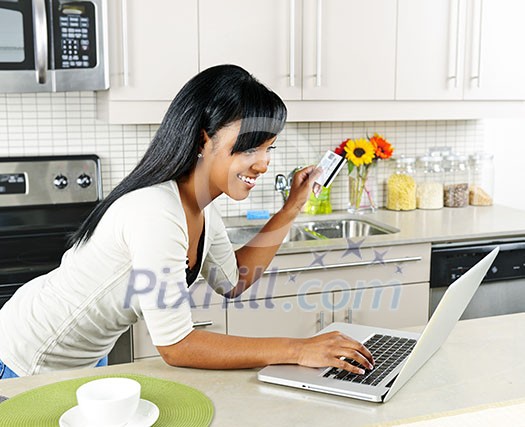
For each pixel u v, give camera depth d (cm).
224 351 148
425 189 356
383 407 131
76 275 160
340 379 141
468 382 143
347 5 304
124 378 131
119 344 273
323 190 334
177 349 147
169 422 124
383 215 340
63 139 310
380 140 340
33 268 269
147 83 282
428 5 315
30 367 167
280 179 277
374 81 312
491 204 367
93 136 314
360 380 140
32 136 305
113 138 317
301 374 144
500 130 383
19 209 298
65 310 163
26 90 264
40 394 135
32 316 165
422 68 319
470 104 330
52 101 306
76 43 268
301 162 281
